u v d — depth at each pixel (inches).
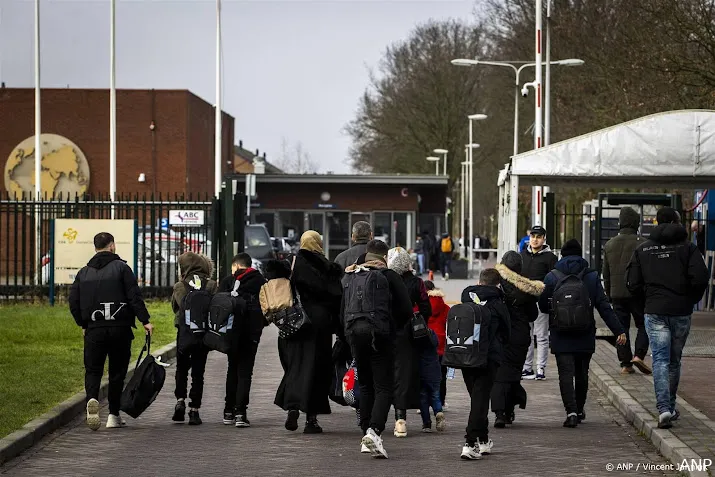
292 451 490.9
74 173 2469.2
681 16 1326.3
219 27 1856.5
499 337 485.1
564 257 566.9
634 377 705.6
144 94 2511.1
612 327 564.7
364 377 502.3
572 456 477.1
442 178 2878.9
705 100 1389.0
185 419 588.4
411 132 3253.0
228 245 1316.4
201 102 2689.5
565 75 2101.4
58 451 491.2
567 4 2170.3
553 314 551.8
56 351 838.5
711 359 818.8
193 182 2593.5
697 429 507.5
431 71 3225.9
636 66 1493.6
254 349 567.5
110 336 545.6
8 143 2504.9
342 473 438.9
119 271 548.1
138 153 2506.2
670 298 522.6
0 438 485.1
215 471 443.8
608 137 986.1
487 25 2657.5
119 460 469.4
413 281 529.7
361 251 556.7
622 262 711.7
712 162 976.3
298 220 2930.6
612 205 1125.7
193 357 570.3
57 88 2493.8
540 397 673.0
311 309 531.5
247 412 615.2
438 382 549.0
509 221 1043.3
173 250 1433.3
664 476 430.9
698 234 1221.7
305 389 530.0
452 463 461.1
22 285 1286.9
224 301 552.7
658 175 979.9
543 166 994.1
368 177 2881.4
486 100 3102.9
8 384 655.1
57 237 1254.9
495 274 488.7
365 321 479.5
